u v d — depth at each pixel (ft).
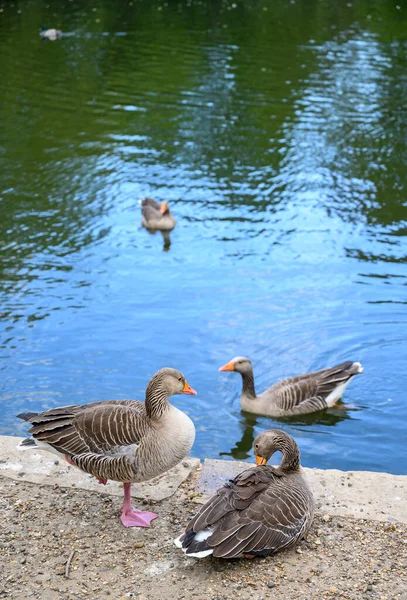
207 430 33.96
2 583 16.90
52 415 19.47
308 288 46.52
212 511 17.02
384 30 116.16
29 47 103.50
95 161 66.95
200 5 133.59
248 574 17.13
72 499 20.30
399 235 53.93
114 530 18.99
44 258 50.31
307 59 98.58
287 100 82.17
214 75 91.20
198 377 37.52
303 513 17.71
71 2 134.21
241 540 16.69
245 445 32.89
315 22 120.98
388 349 40.32
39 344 39.50
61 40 107.45
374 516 19.29
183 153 68.85
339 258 50.57
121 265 49.85
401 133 73.56
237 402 36.78
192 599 16.26
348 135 73.20
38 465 21.81
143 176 64.08
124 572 17.31
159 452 18.44
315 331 41.78
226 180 63.57
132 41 107.55
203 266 49.88
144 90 85.61
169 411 18.80
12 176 63.57
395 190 61.72
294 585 16.71
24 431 31.63
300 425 35.12
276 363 39.04
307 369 38.52
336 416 35.73
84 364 37.73
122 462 18.33
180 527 19.12
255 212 57.88
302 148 70.03
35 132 73.05
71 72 92.02
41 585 16.84
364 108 80.07
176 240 53.98
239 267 49.62
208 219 57.06
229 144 71.05
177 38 109.60
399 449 32.50
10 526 19.03
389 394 37.09
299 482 18.43
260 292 46.14
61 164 66.13
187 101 81.92
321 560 17.63
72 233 54.24
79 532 18.88
